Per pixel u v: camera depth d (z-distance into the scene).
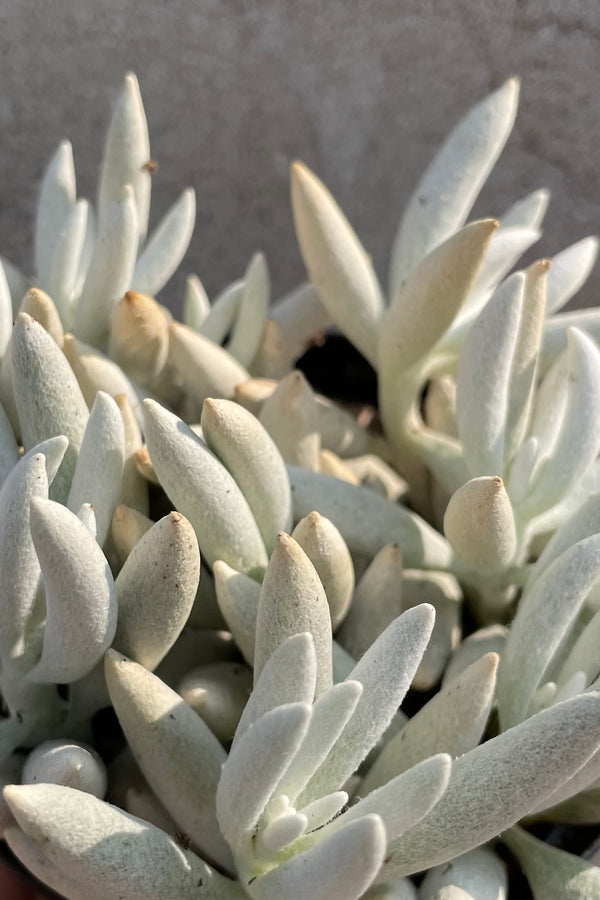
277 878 0.18
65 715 0.21
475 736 0.19
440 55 0.30
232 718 0.20
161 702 0.19
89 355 0.22
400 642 0.18
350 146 0.32
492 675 0.19
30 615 0.19
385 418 0.25
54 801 0.17
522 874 0.20
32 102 0.31
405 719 0.21
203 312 0.27
